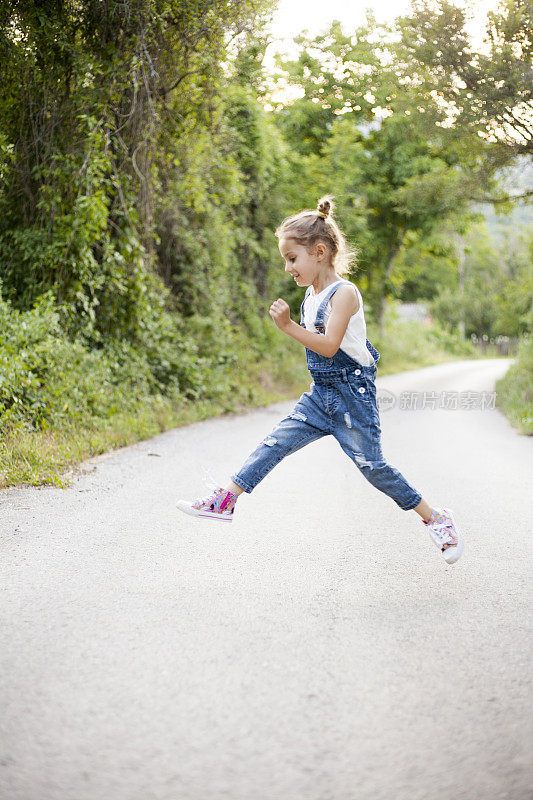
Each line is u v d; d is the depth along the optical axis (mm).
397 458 8445
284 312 3434
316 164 25062
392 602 3580
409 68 13555
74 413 8406
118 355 10828
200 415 11852
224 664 2803
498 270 67000
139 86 10281
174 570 3992
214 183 14898
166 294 12406
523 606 3553
